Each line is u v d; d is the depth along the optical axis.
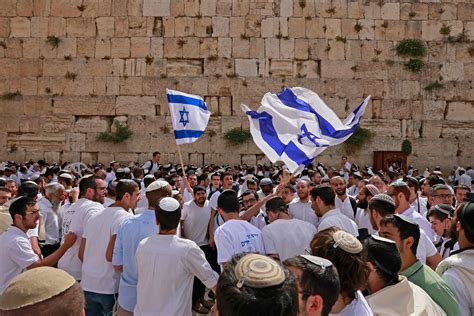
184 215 8.14
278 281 1.82
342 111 20.50
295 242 5.25
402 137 20.59
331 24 20.64
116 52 20.50
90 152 20.38
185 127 7.55
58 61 20.45
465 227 3.57
